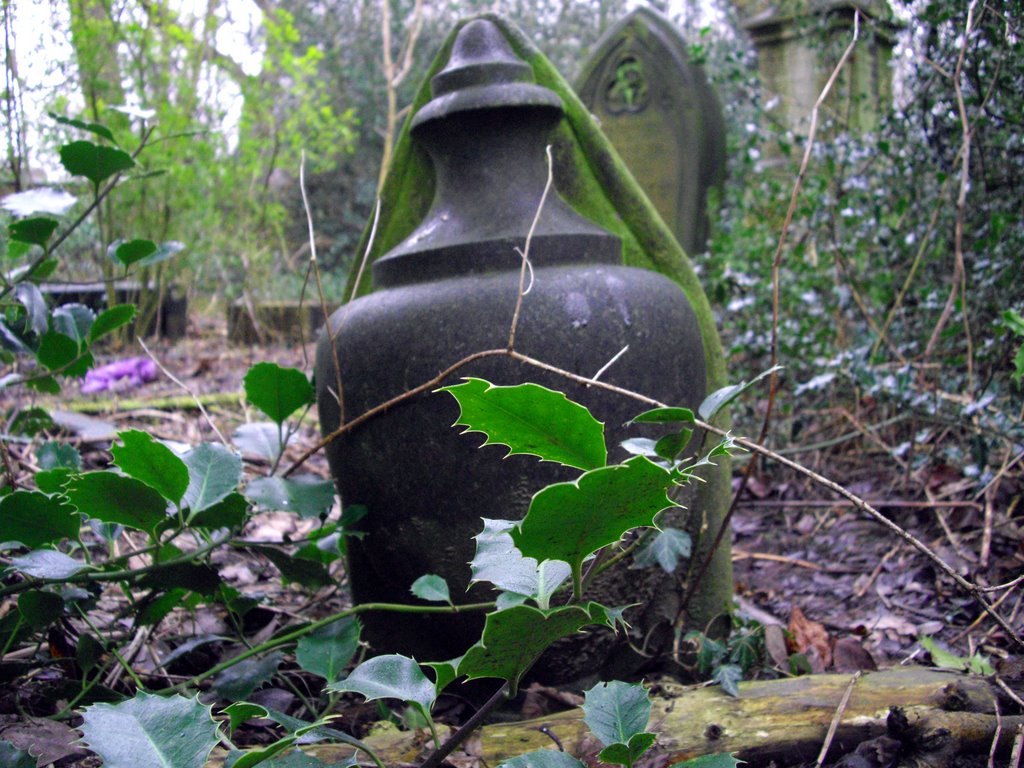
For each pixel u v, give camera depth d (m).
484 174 1.64
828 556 2.38
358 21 10.97
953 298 2.41
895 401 2.54
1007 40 2.22
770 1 5.04
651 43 5.50
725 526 1.51
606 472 0.64
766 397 3.23
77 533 1.25
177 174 5.23
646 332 1.51
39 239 1.59
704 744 1.22
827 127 3.71
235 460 1.34
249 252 6.51
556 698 1.49
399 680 0.94
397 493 1.51
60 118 1.47
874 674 1.32
